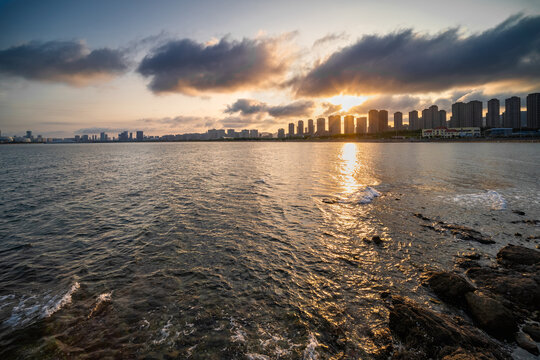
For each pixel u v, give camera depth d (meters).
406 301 8.35
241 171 41.84
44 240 13.95
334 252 12.34
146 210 19.30
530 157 62.19
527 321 7.64
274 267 10.98
